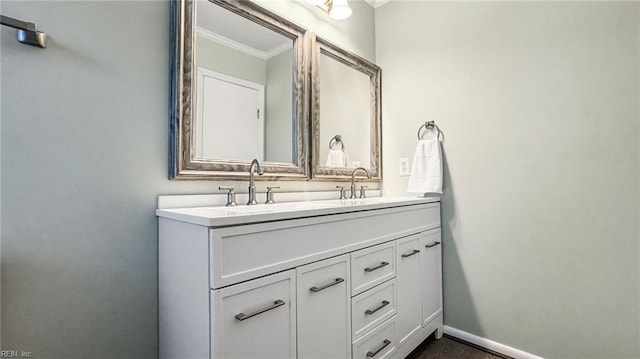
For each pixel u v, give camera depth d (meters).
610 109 1.37
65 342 0.98
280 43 1.64
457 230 1.83
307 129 1.74
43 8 0.95
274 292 0.97
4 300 0.88
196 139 1.29
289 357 1.00
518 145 1.62
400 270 1.52
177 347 1.02
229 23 1.43
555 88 1.51
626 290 1.33
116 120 1.09
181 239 1.01
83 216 1.02
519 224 1.61
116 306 1.08
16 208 0.90
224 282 0.85
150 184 1.17
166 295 1.10
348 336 1.22
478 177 1.76
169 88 1.23
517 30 1.63
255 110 1.52
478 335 1.74
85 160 1.03
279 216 0.98
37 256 0.93
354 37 2.12
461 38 1.85
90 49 1.04
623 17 1.34
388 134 2.20
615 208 1.35
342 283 1.20
